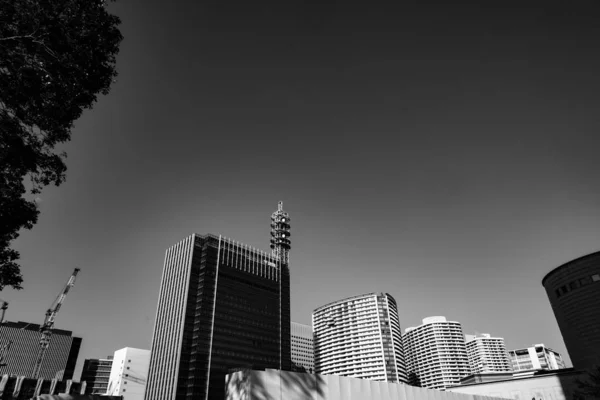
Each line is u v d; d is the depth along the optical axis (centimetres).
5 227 2014
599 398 6725
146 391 16738
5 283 2094
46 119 2003
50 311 18650
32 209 2123
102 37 2002
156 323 18438
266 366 18375
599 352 17575
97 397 13225
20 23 1680
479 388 11762
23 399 15175
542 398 10475
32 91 1841
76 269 19238
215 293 18275
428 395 4575
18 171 2005
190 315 17088
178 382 15312
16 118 1925
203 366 16038
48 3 1738
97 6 1950
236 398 2966
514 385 11119
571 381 9988
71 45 1875
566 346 19938
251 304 19638
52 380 16250
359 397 3688
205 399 15400
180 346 16112
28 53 1758
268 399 2917
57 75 1898
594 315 18188
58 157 2133
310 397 3247
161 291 19500
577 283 19300
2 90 1789
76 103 2075
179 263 19362
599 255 18738
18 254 2144
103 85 2144
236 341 17812
